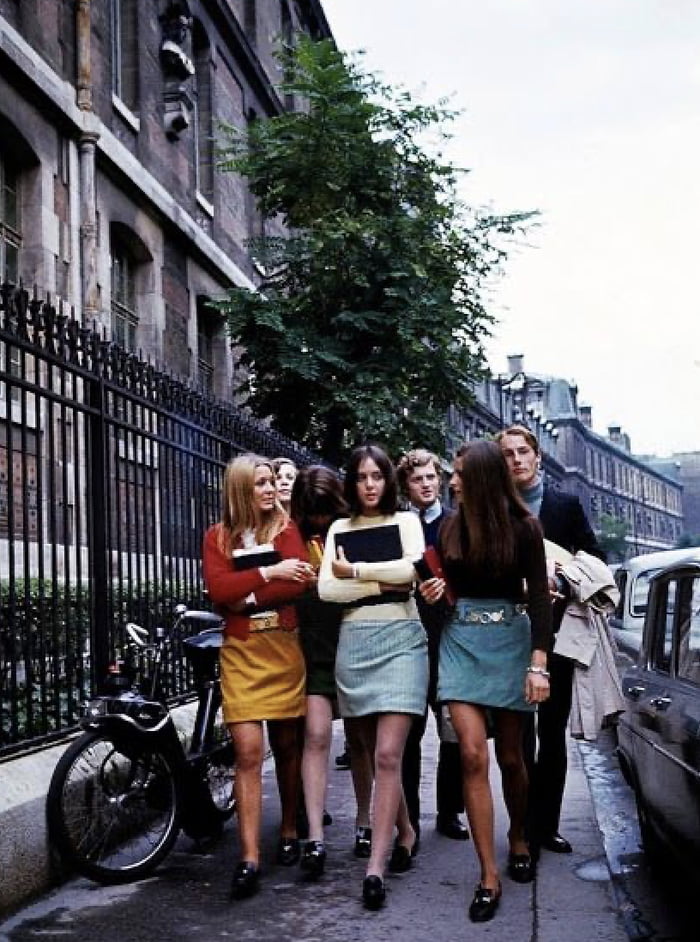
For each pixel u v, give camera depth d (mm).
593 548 5609
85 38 12672
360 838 5496
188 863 5402
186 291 16531
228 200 19094
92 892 4898
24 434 5164
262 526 5164
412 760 5672
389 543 4953
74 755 4879
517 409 66188
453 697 4645
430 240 14031
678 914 4730
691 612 4621
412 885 4984
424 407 14516
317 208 14789
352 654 4859
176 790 5250
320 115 14266
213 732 5789
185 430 7660
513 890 4887
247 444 9062
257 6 21594
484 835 4594
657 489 126125
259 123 14789
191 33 17656
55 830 4816
